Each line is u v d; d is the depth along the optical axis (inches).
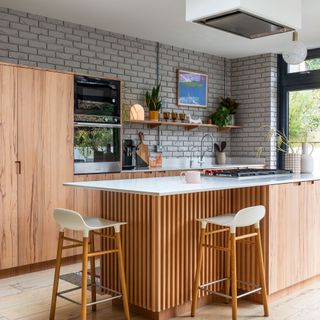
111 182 136.2
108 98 198.1
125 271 126.5
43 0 175.9
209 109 280.1
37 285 154.7
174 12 191.6
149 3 179.6
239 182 134.0
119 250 117.2
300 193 148.6
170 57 255.9
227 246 138.1
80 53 212.8
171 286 121.4
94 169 192.2
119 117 203.0
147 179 151.2
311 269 154.5
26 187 167.8
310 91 266.7
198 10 140.2
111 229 131.6
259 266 126.5
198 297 132.0
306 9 184.9
